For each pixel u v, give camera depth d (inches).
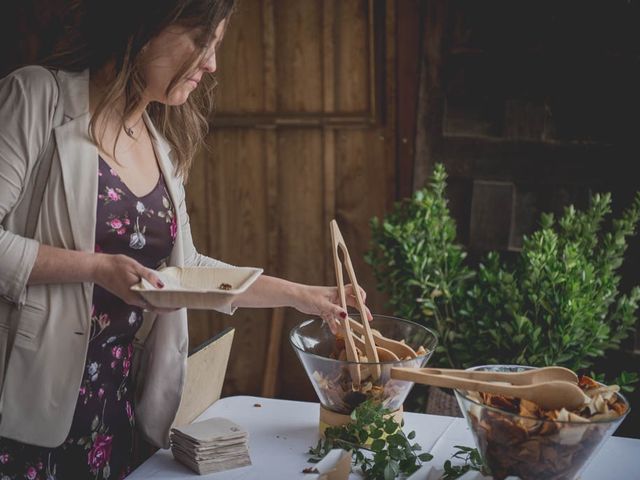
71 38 56.0
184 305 49.7
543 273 87.4
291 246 128.3
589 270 85.9
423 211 98.0
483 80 106.8
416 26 116.8
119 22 53.2
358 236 124.8
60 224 53.6
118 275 51.0
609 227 104.1
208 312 133.9
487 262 104.2
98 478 59.4
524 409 49.2
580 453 47.1
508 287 87.8
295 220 127.3
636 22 100.3
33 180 53.8
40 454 55.3
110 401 59.6
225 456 55.4
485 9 105.7
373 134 121.5
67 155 53.6
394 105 119.4
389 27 117.1
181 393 63.2
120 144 57.4
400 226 97.8
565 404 48.9
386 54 118.2
